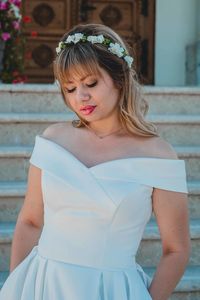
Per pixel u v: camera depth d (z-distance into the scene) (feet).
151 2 23.73
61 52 6.40
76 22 23.41
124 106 6.51
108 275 6.21
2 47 18.92
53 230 6.41
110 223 6.16
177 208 6.29
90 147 6.63
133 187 6.17
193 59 22.95
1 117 14.24
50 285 6.25
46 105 15.31
